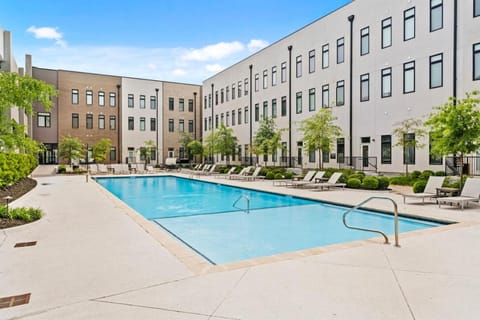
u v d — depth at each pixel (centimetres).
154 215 1020
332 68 2195
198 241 716
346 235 760
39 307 315
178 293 346
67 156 2780
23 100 969
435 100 1608
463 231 629
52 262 447
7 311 307
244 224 876
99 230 645
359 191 1376
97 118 3516
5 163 1084
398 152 1791
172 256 475
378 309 308
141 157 3709
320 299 330
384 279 383
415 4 1697
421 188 1155
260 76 2939
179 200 1352
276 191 1400
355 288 357
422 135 1616
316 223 880
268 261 454
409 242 550
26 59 2739
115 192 1638
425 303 321
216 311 305
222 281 379
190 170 3134
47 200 1101
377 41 1902
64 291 352
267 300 328
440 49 1587
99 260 456
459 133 1053
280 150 2667
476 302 323
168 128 3922
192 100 4091
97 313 303
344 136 2111
